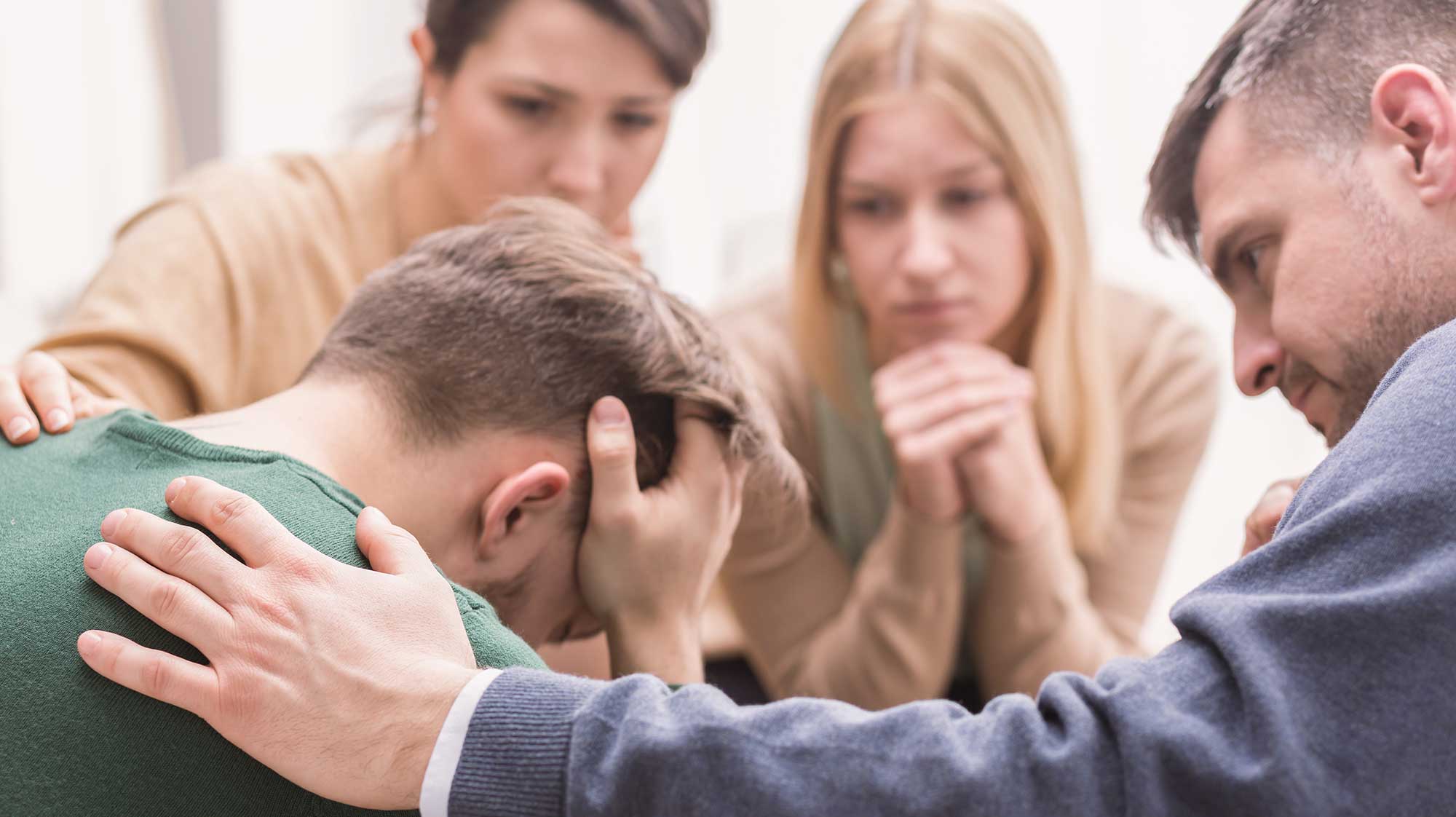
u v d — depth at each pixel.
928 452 1.46
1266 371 0.87
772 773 0.64
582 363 0.85
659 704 0.67
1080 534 1.64
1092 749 0.63
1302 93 0.80
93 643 0.66
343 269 1.31
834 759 0.64
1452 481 0.62
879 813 0.63
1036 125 1.50
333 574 0.69
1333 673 0.62
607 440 0.85
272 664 0.66
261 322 1.27
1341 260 0.79
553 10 1.23
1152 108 2.04
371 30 2.20
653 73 1.27
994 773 0.63
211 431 0.80
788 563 1.57
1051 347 1.57
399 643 0.69
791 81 2.13
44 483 0.76
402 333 0.84
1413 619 0.61
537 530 0.86
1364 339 0.79
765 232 2.14
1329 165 0.79
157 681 0.65
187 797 0.66
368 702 0.67
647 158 1.34
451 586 0.76
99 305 1.21
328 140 2.20
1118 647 1.63
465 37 1.27
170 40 2.21
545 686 0.69
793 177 2.13
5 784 0.65
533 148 1.27
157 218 1.29
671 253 2.14
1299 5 0.81
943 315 1.52
